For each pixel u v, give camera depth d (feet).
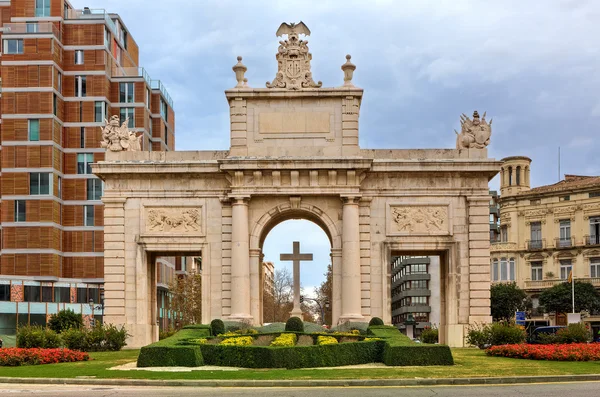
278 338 151.74
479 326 191.11
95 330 181.78
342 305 191.31
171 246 196.54
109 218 197.57
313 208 195.00
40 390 100.99
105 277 196.24
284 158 190.80
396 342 134.41
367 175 196.03
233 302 190.19
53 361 141.79
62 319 254.88
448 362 127.95
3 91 345.92
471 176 196.85
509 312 324.19
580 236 326.24
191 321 361.30
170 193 197.36
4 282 319.88
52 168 343.46
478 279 194.08
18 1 360.69
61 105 358.64
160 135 406.82
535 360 138.72
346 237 191.72
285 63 197.16
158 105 408.46
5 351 138.10
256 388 101.04
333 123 195.83
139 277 195.72
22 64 346.95
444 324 200.03
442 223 196.03
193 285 374.63
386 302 192.75
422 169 194.29
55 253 342.85
